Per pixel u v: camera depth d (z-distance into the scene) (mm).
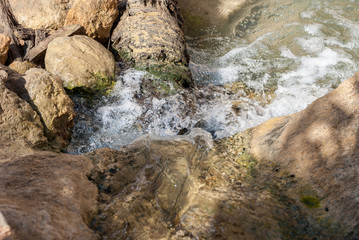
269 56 5641
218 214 2412
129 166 2934
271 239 2199
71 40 4668
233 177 2803
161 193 2662
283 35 6023
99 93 4488
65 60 4391
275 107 4566
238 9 6777
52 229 1897
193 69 5418
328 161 2473
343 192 2273
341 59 5445
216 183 2754
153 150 3184
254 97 4789
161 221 2406
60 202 2158
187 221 2398
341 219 2166
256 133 3334
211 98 4730
